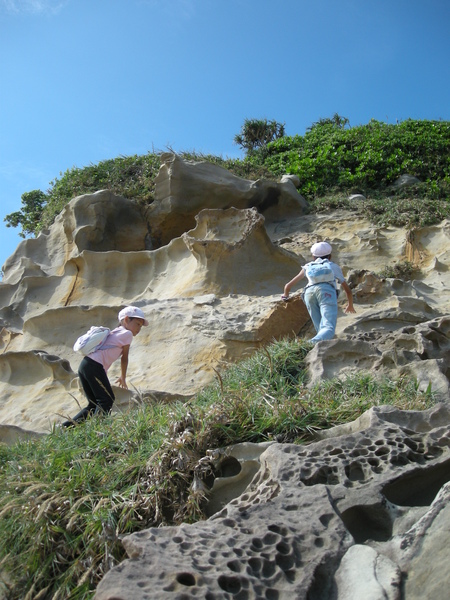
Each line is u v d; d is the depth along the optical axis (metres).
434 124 16.44
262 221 9.61
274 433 4.56
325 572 2.81
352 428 4.25
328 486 3.38
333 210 12.32
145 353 8.38
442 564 2.70
